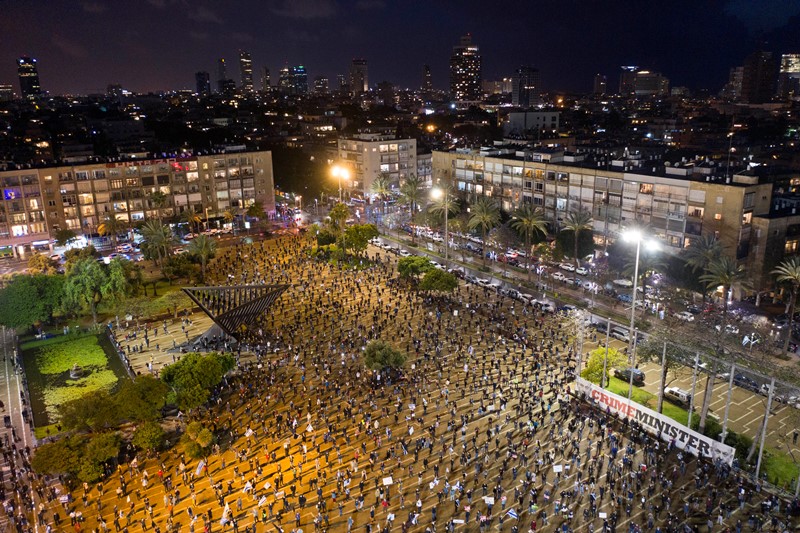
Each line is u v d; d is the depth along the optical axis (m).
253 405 82.69
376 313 112.75
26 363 100.69
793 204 123.69
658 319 104.19
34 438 77.50
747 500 60.00
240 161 192.50
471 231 161.75
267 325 110.00
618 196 135.38
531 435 72.06
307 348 99.31
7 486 68.44
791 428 73.19
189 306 123.25
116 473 70.38
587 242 132.75
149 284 136.50
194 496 64.81
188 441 71.31
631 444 69.25
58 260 151.25
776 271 97.12
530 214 134.00
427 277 116.25
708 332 78.94
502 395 81.25
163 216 180.62
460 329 104.50
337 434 74.69
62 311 112.00
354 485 65.06
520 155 168.75
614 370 85.69
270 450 72.38
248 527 59.47
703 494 61.16
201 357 83.00
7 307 106.38
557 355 93.00
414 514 58.19
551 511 59.66
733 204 112.56
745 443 68.56
